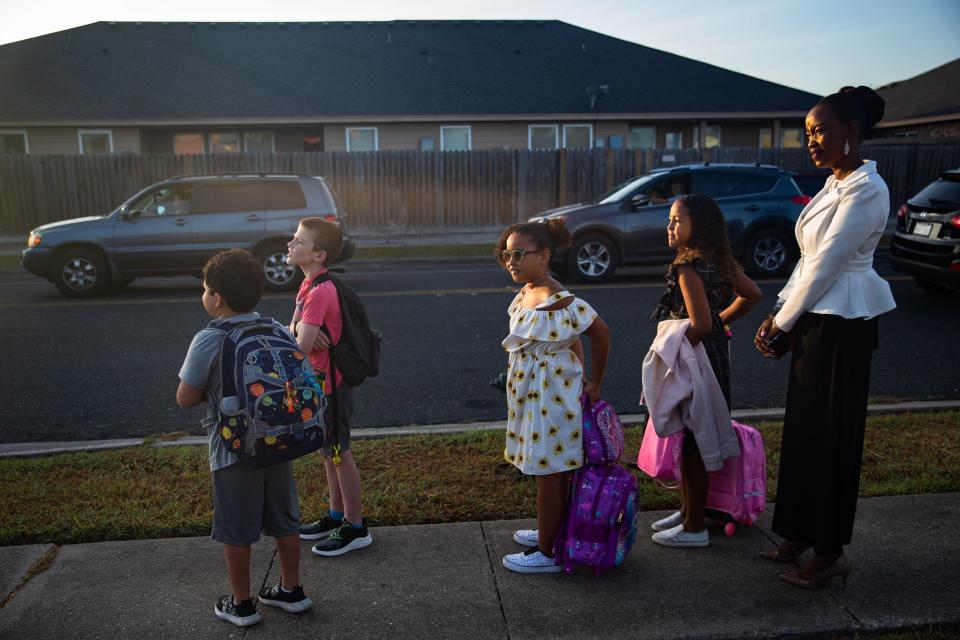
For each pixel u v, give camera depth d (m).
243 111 22.59
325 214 11.80
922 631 2.89
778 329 3.16
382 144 23.55
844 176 3.05
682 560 3.43
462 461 4.57
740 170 12.27
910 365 6.77
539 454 3.18
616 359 7.11
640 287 11.39
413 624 2.96
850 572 3.27
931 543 3.51
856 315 2.98
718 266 3.36
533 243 3.19
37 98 22.50
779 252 12.19
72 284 11.36
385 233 19.52
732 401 5.86
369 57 25.67
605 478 3.22
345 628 2.93
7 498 4.08
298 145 23.67
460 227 19.80
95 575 3.33
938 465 4.36
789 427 3.19
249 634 2.89
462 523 3.82
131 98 22.86
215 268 2.79
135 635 2.89
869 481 4.19
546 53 26.55
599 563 3.23
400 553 3.53
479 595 3.16
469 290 11.18
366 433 5.05
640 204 12.01
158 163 18.58
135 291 11.93
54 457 4.67
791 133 25.38
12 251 16.61
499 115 23.19
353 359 3.43
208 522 3.79
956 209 9.31
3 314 9.69
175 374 6.76
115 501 4.04
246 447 2.69
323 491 4.18
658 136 24.88
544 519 3.29
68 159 18.33
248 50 25.64
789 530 3.20
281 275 11.78
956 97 27.11
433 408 5.78
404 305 9.98
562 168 19.67
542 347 3.20
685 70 26.22
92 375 6.76
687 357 3.32
